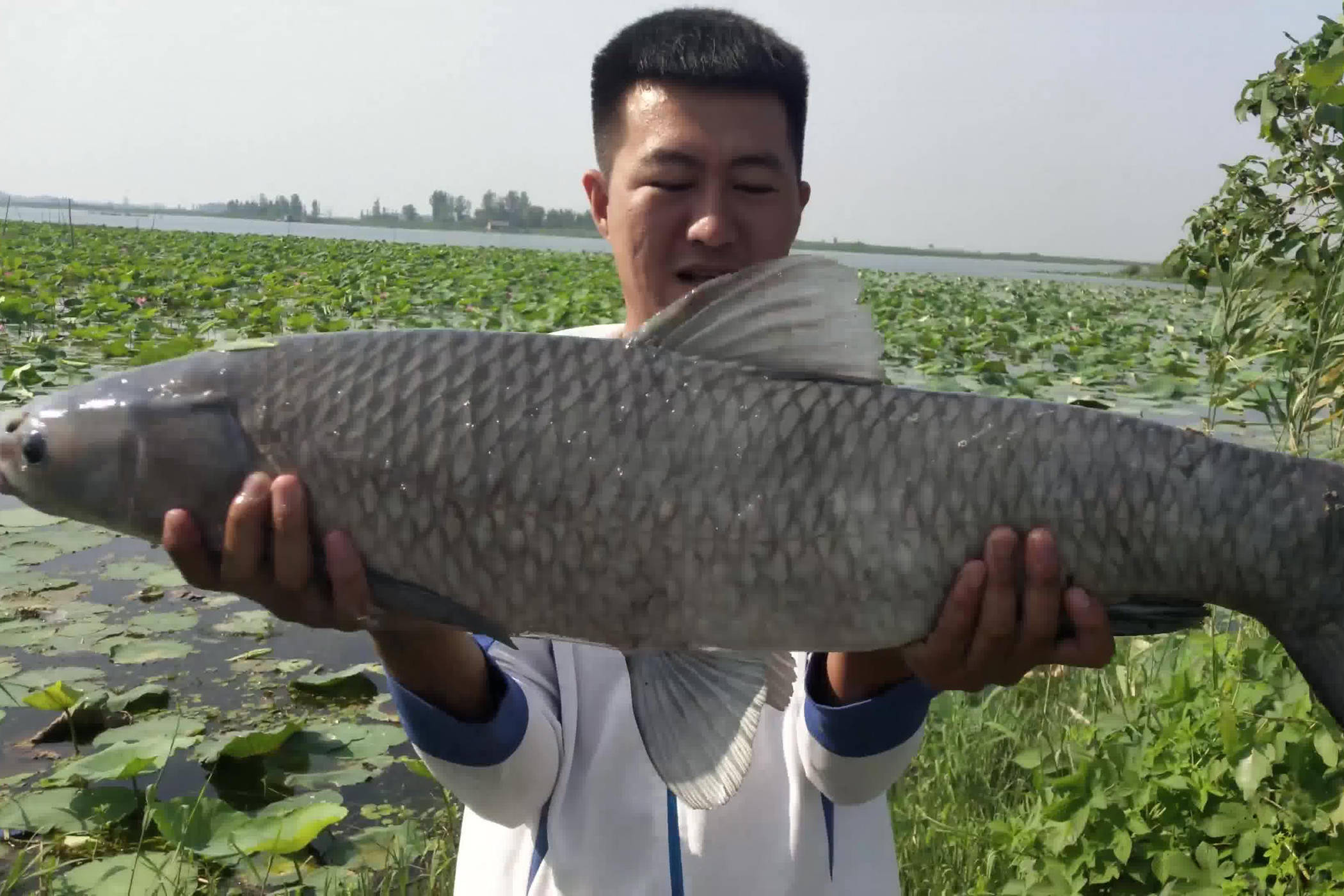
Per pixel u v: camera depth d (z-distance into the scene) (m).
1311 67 1.32
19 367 3.41
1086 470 0.71
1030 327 6.30
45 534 2.29
